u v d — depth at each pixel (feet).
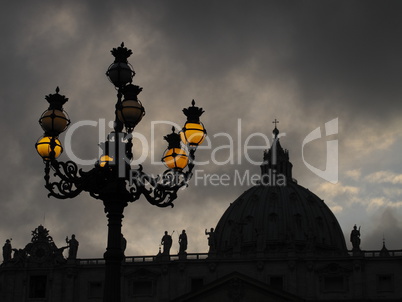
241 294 379.96
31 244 418.92
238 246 416.05
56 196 97.30
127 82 100.94
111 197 96.89
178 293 404.16
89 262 416.26
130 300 406.00
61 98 102.78
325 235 614.34
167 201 102.27
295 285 399.65
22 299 412.98
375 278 395.34
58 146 100.78
